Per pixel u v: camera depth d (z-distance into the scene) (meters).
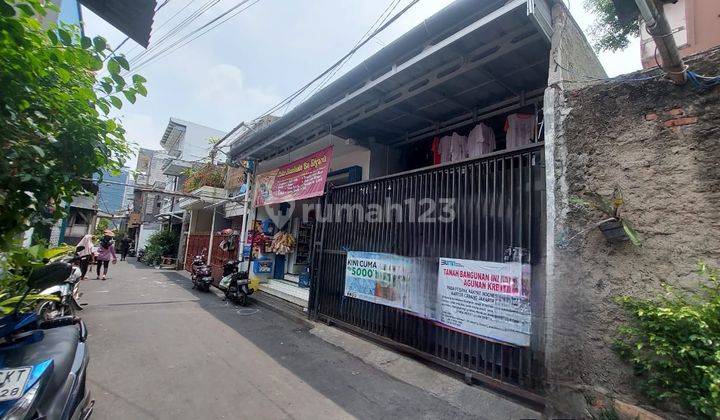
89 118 2.87
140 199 30.05
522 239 3.49
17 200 2.49
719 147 2.46
